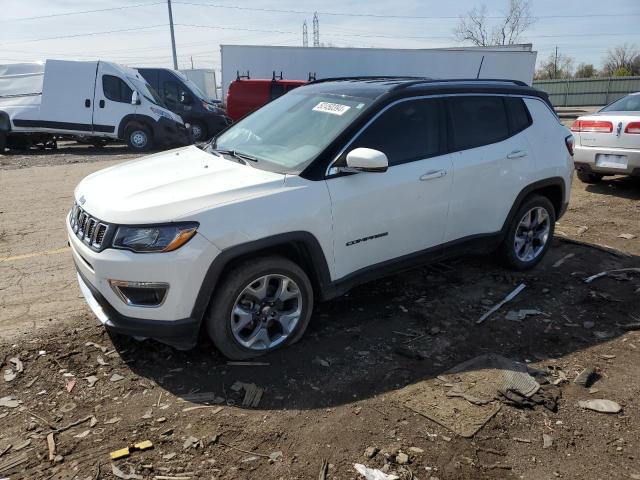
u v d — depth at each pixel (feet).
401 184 12.81
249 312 11.26
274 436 9.23
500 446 9.09
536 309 14.23
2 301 14.17
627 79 130.41
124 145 56.08
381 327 13.12
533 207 16.38
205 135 58.49
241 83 58.54
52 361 11.28
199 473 8.38
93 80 47.47
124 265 10.07
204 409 9.89
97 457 8.66
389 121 12.92
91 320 13.10
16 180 32.14
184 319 10.45
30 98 46.98
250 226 10.61
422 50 68.03
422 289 15.37
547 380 10.96
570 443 9.21
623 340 12.73
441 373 11.18
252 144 13.62
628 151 25.81
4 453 8.71
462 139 14.32
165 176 11.88
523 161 15.58
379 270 13.12
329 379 10.91
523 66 73.31
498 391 10.50
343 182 11.94
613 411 10.02
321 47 65.62
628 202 26.32
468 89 14.75
